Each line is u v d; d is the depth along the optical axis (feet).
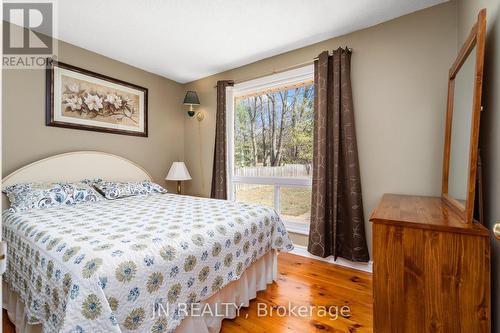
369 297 6.40
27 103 7.82
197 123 12.51
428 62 6.95
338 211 8.23
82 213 6.13
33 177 7.73
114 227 4.87
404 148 7.32
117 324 3.12
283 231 7.20
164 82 12.09
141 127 11.05
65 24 7.63
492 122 4.18
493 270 4.07
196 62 10.43
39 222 5.24
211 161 11.99
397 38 7.36
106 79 9.74
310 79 9.19
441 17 6.76
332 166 8.32
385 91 7.57
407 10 7.05
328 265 8.30
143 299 3.58
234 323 5.42
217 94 11.23
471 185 4.01
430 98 6.93
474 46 4.54
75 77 8.87
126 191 8.80
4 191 7.08
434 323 3.93
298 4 6.75
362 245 7.77
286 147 9.93
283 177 9.99
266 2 6.67
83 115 9.09
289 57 9.44
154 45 8.97
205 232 4.84
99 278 3.23
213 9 6.95
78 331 3.02
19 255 4.89
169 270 3.95
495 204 4.02
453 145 5.71
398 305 4.15
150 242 4.10
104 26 7.74
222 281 4.96
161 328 3.76
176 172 11.34
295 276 7.54
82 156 8.87
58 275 3.59
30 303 4.24
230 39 8.56
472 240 3.72
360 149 8.02
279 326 5.32
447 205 5.48
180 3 6.70
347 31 8.07
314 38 8.51
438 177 6.84
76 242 4.00
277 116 10.14
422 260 4.00
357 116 8.06
